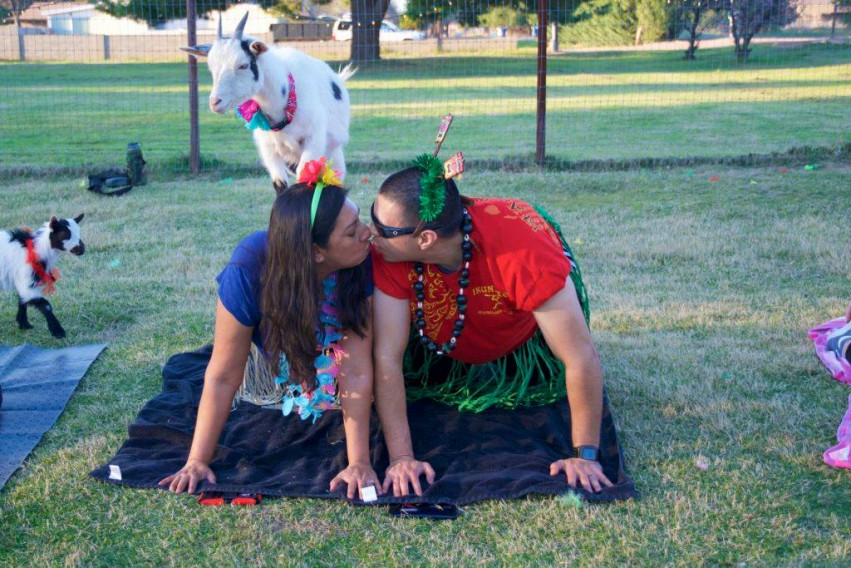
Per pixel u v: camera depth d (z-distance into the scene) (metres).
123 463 3.60
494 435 3.84
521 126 14.93
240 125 15.91
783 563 2.92
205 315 5.52
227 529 3.20
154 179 10.05
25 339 5.25
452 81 23.09
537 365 4.03
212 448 3.54
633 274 6.28
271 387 4.12
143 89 21.69
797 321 5.18
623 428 3.92
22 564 3.01
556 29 33.06
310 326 3.14
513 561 3.00
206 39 35.31
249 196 8.95
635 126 14.68
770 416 3.97
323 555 3.05
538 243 3.27
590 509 3.26
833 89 19.42
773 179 8.88
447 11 29.08
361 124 15.59
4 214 8.25
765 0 24.62
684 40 30.52
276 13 31.16
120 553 3.07
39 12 45.06
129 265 6.67
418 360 4.13
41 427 4.00
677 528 3.13
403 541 3.12
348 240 3.09
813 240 6.84
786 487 3.39
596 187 8.97
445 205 3.15
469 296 3.46
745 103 17.45
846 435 3.65
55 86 22.38
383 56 31.30
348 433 3.48
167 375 4.49
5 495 3.42
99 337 5.26
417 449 3.75
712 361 4.62
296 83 6.50
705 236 7.09
